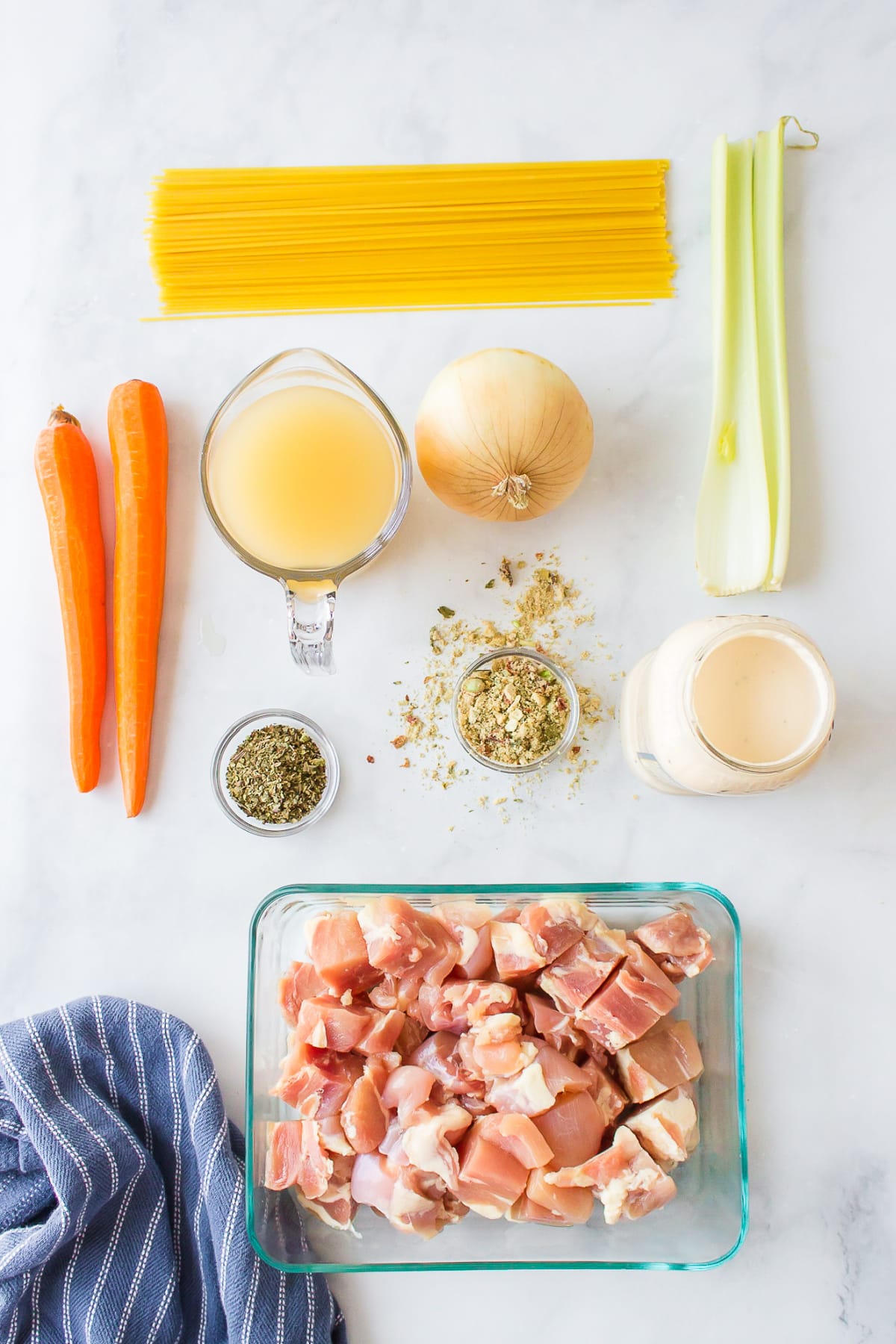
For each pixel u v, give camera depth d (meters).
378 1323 1.32
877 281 1.41
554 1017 1.23
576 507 1.41
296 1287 1.26
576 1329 1.33
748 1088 1.36
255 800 1.35
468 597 1.40
